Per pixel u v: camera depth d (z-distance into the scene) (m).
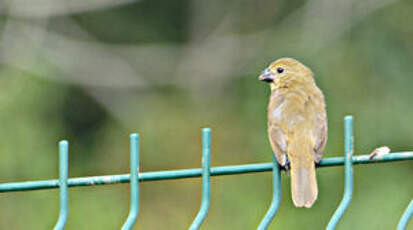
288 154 7.59
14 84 15.12
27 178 14.26
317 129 7.87
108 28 18.91
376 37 15.67
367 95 14.80
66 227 13.39
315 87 9.15
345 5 16.48
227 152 15.02
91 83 18.33
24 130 14.50
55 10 17.91
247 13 18.48
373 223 12.77
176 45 18.89
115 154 16.25
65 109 17.73
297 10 17.70
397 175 13.17
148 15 19.03
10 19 17.53
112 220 13.60
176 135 15.57
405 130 14.39
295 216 12.66
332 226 6.30
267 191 13.56
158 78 18.66
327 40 16.53
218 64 18.39
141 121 16.25
